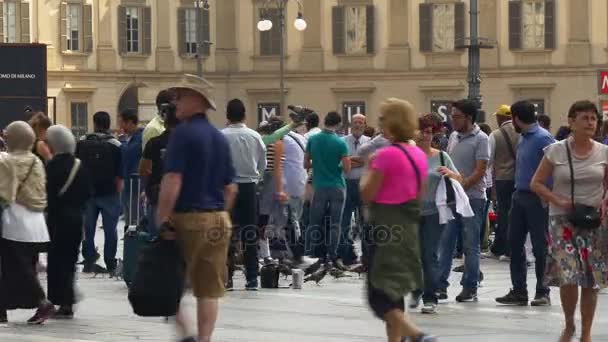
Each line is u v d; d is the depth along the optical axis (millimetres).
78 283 41094
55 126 31797
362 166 45781
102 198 43719
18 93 80688
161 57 127188
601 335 30031
